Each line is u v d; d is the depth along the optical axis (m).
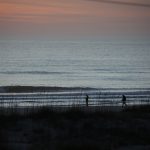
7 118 37.16
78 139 30.58
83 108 45.97
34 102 57.97
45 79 156.50
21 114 39.41
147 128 34.66
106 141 30.30
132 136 32.22
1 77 163.00
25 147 27.75
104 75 176.12
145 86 129.88
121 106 50.12
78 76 171.12
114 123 36.31
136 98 65.31
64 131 33.38
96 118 38.00
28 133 32.44
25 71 190.50
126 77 166.12
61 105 50.41
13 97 63.47
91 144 27.97
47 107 42.81
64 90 94.19
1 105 52.81
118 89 101.62
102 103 55.03
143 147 29.08
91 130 33.84
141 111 42.88
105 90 97.50
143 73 184.75
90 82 146.50
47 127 34.47
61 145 27.61
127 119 38.03
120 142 30.09
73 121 36.59
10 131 32.97
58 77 165.25
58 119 37.12
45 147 27.55
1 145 27.16
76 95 69.81
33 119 37.34
